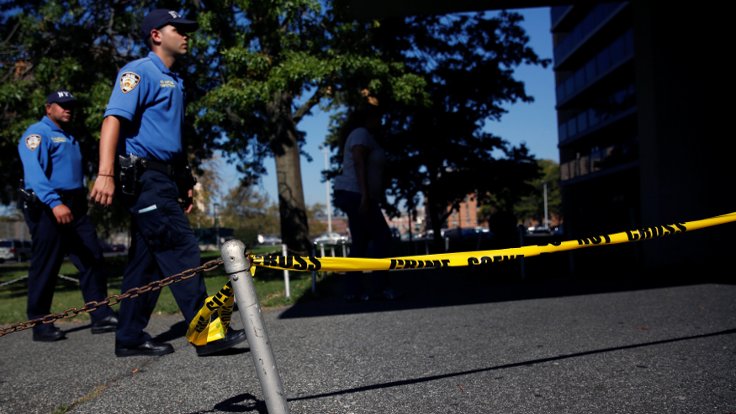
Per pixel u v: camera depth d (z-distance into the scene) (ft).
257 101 41.65
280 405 5.67
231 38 42.24
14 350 14.69
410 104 46.47
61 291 31.83
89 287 16.60
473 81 78.33
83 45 42.24
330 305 20.39
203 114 43.83
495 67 78.89
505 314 16.60
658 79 27.32
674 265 26.86
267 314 18.85
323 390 9.59
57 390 10.36
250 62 40.78
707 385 9.14
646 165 27.91
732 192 27.25
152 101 12.21
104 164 11.62
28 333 17.38
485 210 236.02
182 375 10.86
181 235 12.23
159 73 12.41
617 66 106.11
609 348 11.83
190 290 12.10
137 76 11.99
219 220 186.50
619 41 105.29
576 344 12.31
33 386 10.75
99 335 16.40
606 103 114.32
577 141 132.77
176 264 12.17
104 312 16.81
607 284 22.98
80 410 9.04
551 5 28.63
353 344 13.17
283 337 14.47
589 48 124.47
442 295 21.86
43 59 40.24
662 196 27.02
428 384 9.70
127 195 11.98
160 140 12.23
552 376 9.93
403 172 83.25
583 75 123.13
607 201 124.47
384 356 11.85
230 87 41.09
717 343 11.89
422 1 27.40
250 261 5.76
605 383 9.43
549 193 269.64
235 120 47.21
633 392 8.93
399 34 73.00
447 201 87.04
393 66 45.34
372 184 20.90
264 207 209.77
